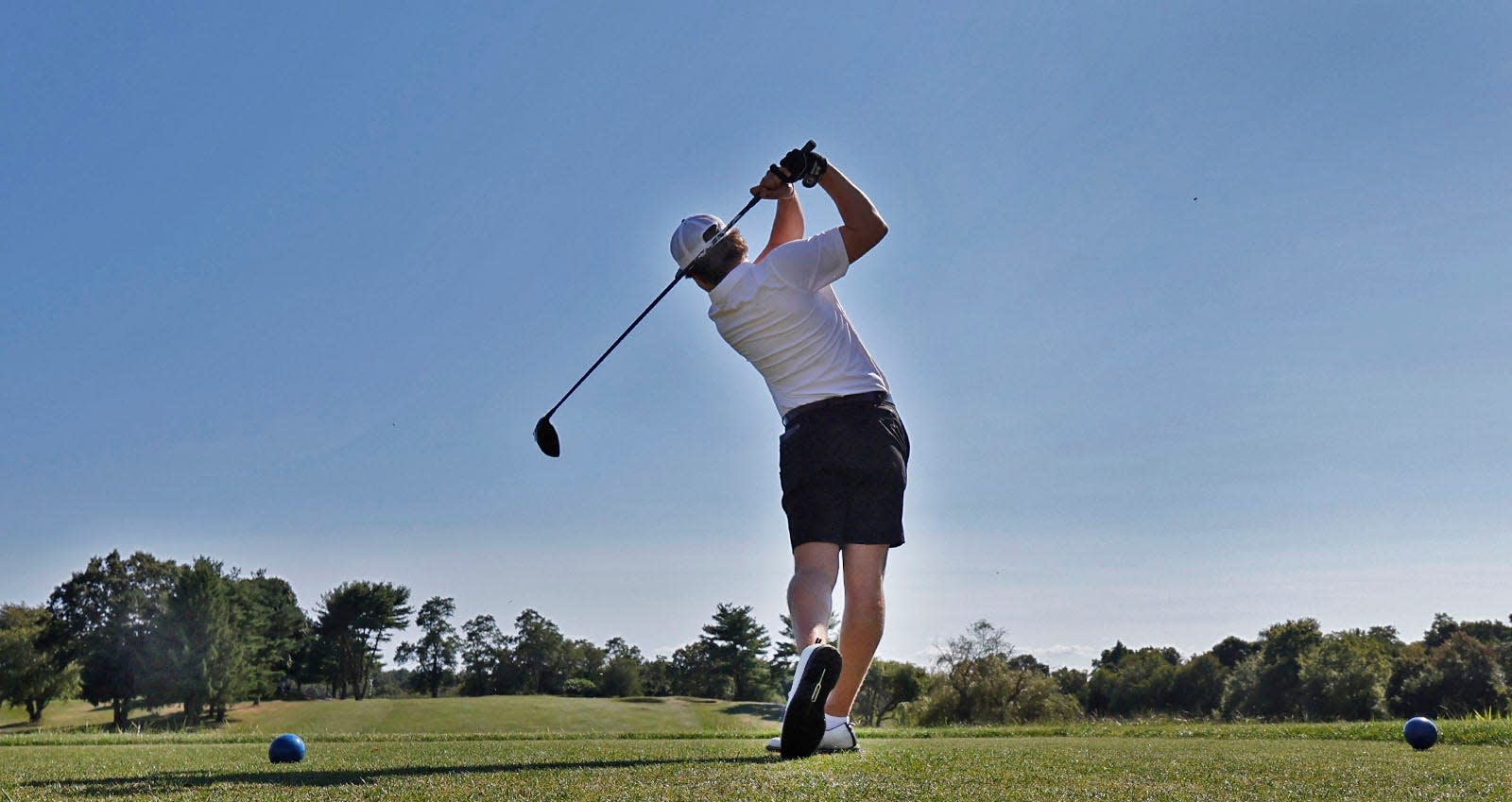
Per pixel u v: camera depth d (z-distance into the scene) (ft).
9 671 184.44
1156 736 20.71
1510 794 7.54
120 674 178.09
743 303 11.05
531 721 135.54
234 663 183.62
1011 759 10.60
